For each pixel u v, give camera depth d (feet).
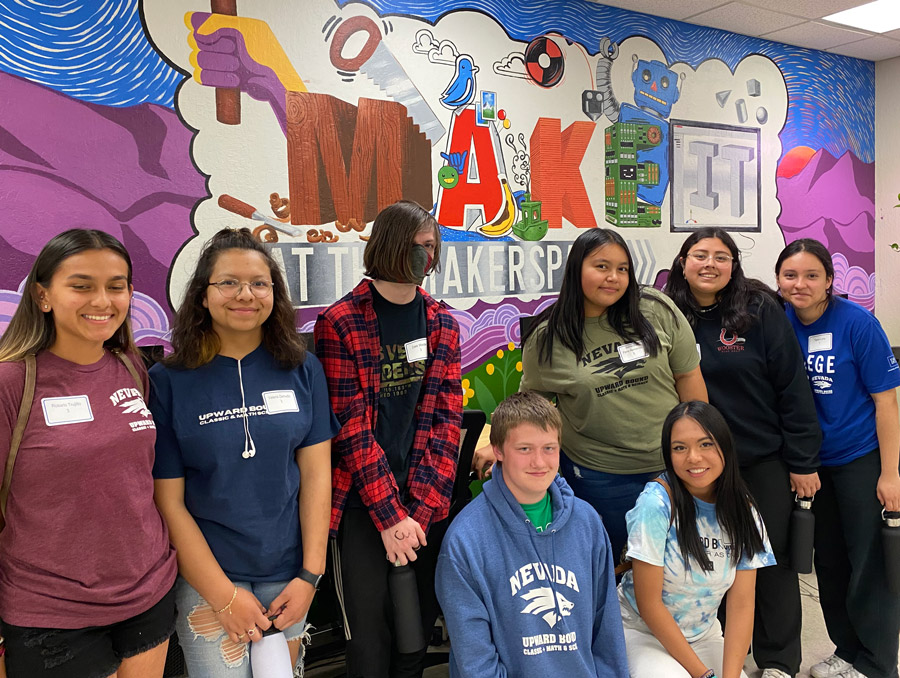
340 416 5.32
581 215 10.90
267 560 4.82
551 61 10.41
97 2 7.27
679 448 5.58
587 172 10.88
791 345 6.72
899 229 13.76
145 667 4.39
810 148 13.24
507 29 10.00
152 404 4.65
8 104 6.89
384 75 9.09
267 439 4.73
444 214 9.69
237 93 8.13
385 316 5.51
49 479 3.89
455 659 5.09
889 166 13.91
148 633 4.32
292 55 8.45
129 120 7.53
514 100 10.14
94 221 7.41
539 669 5.06
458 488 6.91
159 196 7.77
